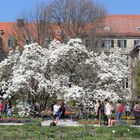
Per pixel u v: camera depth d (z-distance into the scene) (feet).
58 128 83.46
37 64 127.03
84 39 216.33
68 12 223.30
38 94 128.88
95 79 127.65
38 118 119.44
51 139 65.87
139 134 75.72
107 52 183.73
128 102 147.95
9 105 132.98
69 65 126.82
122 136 74.49
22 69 127.75
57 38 222.28
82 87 126.11
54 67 127.03
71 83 126.93
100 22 226.58
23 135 70.49
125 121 118.52
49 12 226.99
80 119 119.44
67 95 119.14
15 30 230.68
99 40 221.46
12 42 231.09
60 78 125.49
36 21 226.79
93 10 224.53
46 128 82.58
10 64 134.10
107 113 104.12
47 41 221.05
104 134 75.92
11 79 130.00
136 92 218.59
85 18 222.69
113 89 128.57
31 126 87.86
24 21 228.84
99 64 127.54
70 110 131.23
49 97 131.85
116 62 136.98
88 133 75.31
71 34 220.43
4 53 238.07
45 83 123.24
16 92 127.03
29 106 126.41
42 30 223.51
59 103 116.16
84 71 127.65
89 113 124.98
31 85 126.82
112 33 303.07
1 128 85.87
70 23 222.28
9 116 122.42
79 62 126.11
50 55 126.62
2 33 302.04
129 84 238.89
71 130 82.28
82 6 223.10
